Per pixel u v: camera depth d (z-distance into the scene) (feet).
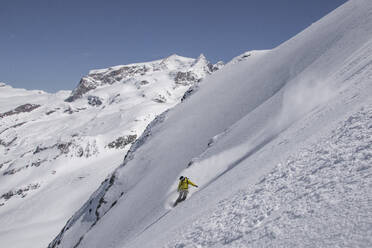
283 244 10.06
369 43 50.31
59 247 155.84
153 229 36.58
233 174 31.89
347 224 9.02
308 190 13.51
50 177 547.49
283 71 106.52
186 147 115.34
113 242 83.92
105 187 161.79
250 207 16.19
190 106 168.04
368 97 22.12
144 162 139.95
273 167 20.83
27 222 404.98
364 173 11.94
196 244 16.16
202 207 26.22
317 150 18.38
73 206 430.20
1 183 570.05
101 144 631.15
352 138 16.62
